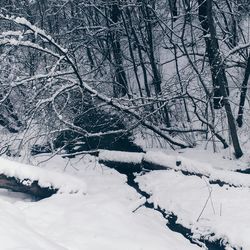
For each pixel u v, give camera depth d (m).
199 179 9.67
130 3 13.45
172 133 13.12
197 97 12.80
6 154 11.89
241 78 14.18
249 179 9.16
